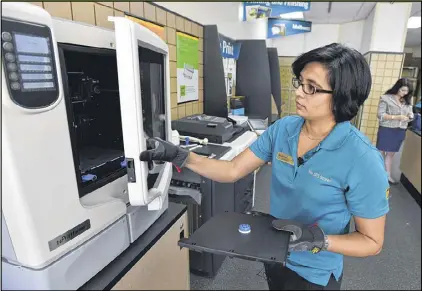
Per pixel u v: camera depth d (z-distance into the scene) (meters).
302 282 1.00
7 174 0.62
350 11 5.89
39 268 0.68
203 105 2.96
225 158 1.83
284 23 5.40
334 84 0.79
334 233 0.93
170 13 2.25
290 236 0.82
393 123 3.63
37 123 0.64
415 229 2.52
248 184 2.47
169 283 1.17
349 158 0.83
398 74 5.56
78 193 0.77
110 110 1.13
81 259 0.78
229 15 3.58
